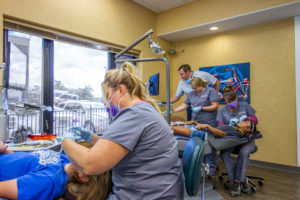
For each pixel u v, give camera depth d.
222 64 3.83
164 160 0.88
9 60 2.33
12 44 2.37
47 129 2.67
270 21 3.35
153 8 3.89
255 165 3.47
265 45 3.41
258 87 3.47
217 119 2.68
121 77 0.97
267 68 3.39
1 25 2.11
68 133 1.04
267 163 3.39
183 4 3.73
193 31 3.80
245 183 2.45
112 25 3.23
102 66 3.38
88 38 2.96
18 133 1.91
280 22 3.28
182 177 1.03
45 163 0.99
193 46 4.18
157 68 4.11
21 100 2.44
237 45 3.68
